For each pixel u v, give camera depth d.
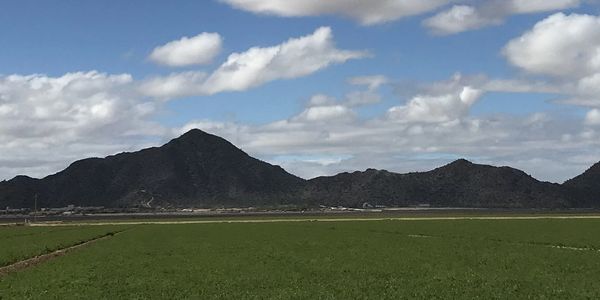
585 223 131.75
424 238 92.88
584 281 42.72
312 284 42.25
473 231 107.25
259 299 36.19
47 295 38.41
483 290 38.81
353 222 152.25
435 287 40.25
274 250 72.00
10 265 61.59
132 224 167.25
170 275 48.22
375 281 43.62
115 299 36.69
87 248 79.31
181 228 134.25
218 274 48.59
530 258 59.41
